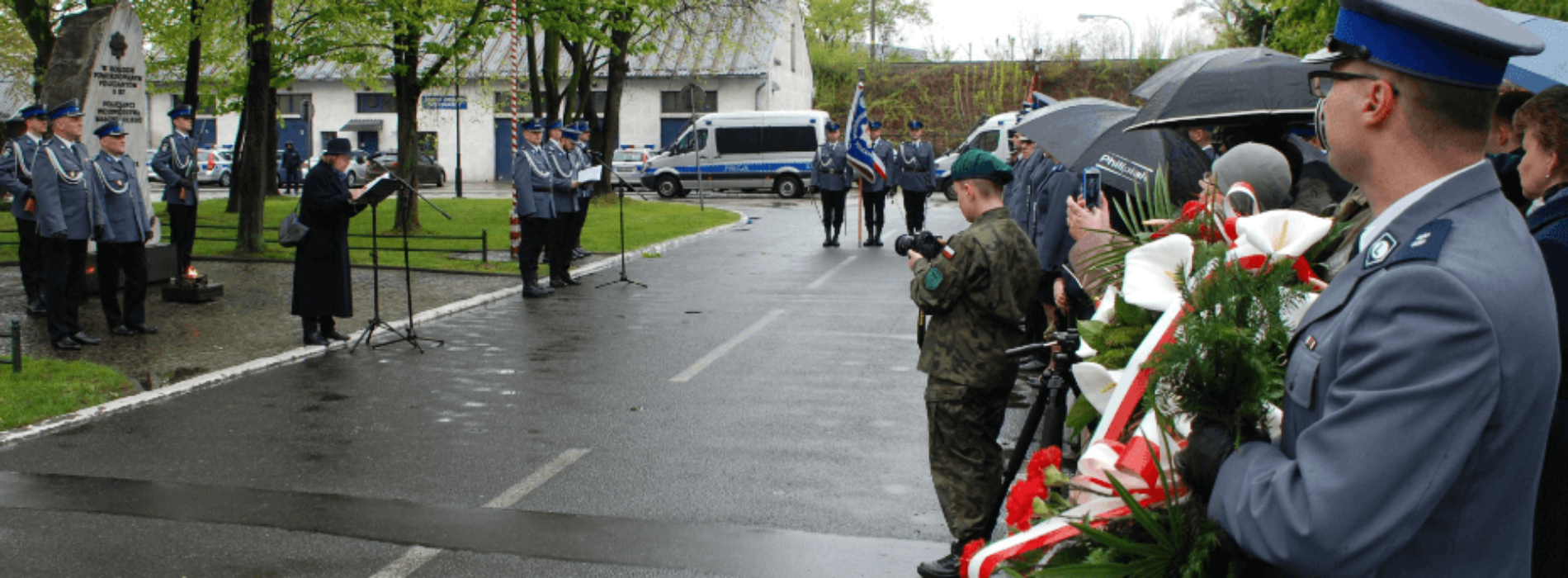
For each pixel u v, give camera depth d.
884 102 51.53
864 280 13.73
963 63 52.34
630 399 7.44
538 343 9.52
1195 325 1.80
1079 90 49.12
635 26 25.86
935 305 4.23
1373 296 1.50
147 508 5.16
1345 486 1.45
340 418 6.93
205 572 4.38
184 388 7.64
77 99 11.56
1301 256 1.98
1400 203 1.60
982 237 4.19
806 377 8.10
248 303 11.51
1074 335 3.39
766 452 6.12
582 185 15.35
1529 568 1.57
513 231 15.68
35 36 16.56
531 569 4.41
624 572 4.39
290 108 47.72
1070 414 2.54
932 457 4.36
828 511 5.13
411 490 5.44
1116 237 2.70
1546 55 3.19
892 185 18.45
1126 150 5.95
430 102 32.31
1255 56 5.33
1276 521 1.54
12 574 4.35
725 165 33.16
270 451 6.15
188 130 13.18
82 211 9.06
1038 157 9.00
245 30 15.19
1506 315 1.41
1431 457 1.41
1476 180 1.54
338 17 17.81
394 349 9.27
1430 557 1.51
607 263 15.34
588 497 5.34
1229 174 3.28
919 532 4.86
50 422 6.65
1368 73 1.60
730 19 30.58
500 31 20.61
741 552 4.61
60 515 5.04
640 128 45.31
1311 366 1.61
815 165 17.80
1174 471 1.83
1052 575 1.88
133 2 15.23
